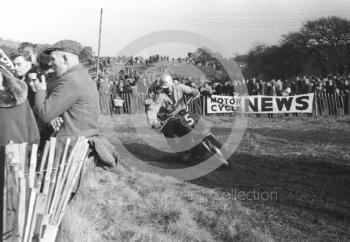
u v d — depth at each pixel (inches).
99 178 259.6
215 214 209.5
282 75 1170.6
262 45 1173.7
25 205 116.0
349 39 1178.0
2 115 129.3
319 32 1186.6
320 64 1191.6
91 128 150.1
